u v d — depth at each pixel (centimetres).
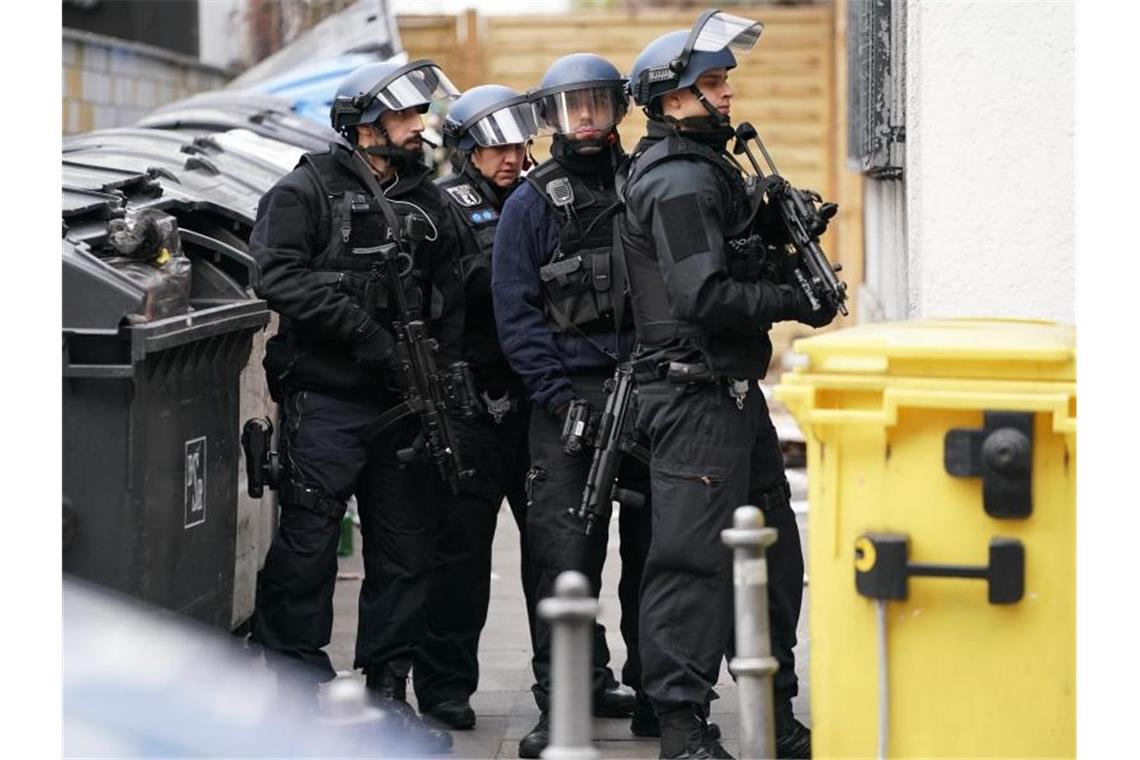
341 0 6116
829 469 1645
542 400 2166
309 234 2175
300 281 2147
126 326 1866
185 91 6069
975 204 2484
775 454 2164
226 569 2234
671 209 1952
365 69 2234
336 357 2209
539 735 2219
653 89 2042
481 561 2361
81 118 5044
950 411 1605
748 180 2055
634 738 2292
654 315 2031
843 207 6069
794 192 2016
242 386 2539
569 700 1280
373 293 2189
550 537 2192
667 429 2011
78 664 1888
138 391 1898
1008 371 1593
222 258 2478
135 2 6444
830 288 1973
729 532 1577
